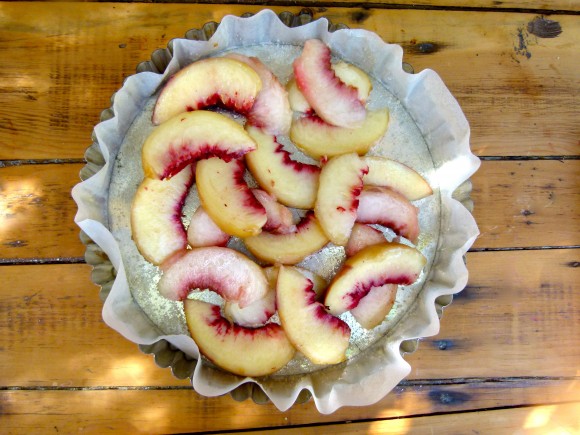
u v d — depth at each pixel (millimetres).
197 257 320
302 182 332
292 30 343
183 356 329
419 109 354
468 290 377
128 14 365
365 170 328
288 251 329
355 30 338
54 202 357
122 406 356
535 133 385
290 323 321
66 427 354
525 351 379
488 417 376
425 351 373
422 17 381
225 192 320
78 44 362
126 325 314
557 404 381
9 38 359
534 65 387
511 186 383
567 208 386
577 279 385
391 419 371
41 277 354
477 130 382
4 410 351
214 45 340
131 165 334
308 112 343
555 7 389
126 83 323
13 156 356
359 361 339
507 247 381
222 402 362
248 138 317
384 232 349
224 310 334
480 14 385
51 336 353
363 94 345
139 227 321
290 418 365
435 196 353
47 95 359
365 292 327
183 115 318
